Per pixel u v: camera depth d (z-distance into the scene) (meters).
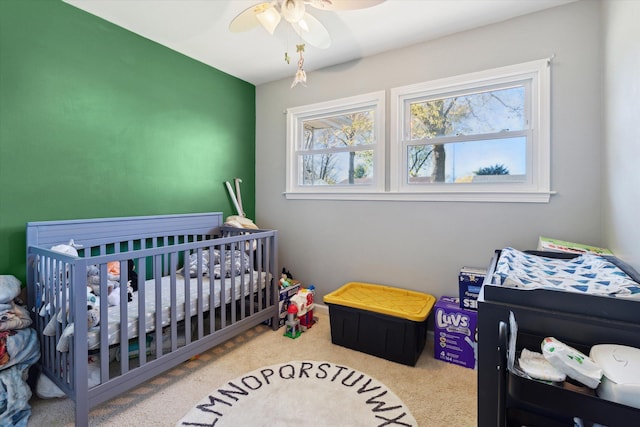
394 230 2.65
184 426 1.51
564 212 2.03
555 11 2.03
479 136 2.33
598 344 0.95
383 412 1.62
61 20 1.96
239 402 1.69
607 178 1.76
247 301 2.62
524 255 1.67
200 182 2.87
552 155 2.06
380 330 2.18
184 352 1.90
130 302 1.92
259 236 2.49
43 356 1.71
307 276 3.12
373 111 2.79
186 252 1.92
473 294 2.09
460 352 2.10
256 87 3.41
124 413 1.60
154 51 2.47
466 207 2.35
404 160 2.62
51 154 1.94
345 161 2.95
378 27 2.27
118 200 2.28
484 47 2.25
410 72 2.53
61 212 1.99
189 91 2.75
